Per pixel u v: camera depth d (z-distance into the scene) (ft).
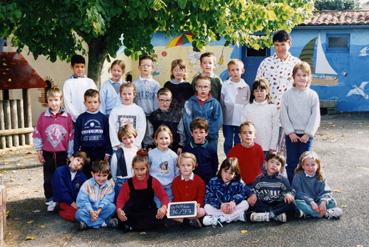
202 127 19.42
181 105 21.39
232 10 26.27
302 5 30.40
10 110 34.01
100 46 29.35
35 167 28.81
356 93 52.70
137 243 16.80
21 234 17.95
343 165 27.73
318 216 18.53
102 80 41.93
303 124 20.07
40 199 22.30
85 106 21.59
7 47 43.65
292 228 17.67
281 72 21.48
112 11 24.56
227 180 18.49
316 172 18.74
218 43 52.90
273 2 28.84
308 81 19.97
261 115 20.54
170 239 17.08
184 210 18.01
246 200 18.56
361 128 41.73
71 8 24.68
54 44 28.19
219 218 18.21
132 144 19.89
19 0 24.89
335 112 52.80
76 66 22.24
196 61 52.80
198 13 26.25
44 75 46.68
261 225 18.10
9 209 20.81
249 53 53.93
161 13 26.05
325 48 52.70
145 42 26.78
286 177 19.63
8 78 34.19
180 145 20.85
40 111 46.78
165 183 19.30
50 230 18.29
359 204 20.22
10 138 33.96
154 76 53.57
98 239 17.29
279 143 21.58
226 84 22.35
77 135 20.68
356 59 52.31
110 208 18.37
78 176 19.54
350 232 17.19
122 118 20.54
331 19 52.90
